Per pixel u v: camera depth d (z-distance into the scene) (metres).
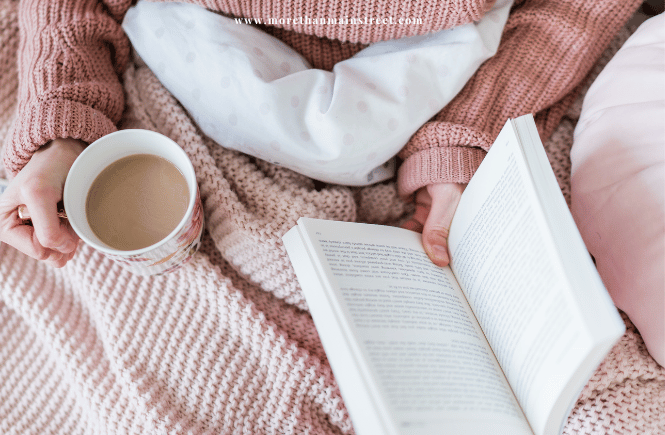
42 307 0.59
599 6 0.57
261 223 0.55
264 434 0.53
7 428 0.59
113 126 0.55
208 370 0.54
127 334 0.55
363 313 0.43
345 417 0.54
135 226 0.46
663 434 0.48
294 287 0.56
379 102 0.54
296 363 0.54
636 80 0.51
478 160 0.56
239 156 0.60
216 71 0.54
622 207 0.48
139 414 0.52
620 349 0.51
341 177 0.59
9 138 0.51
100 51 0.60
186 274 0.56
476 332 0.49
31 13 0.58
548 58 0.59
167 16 0.56
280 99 0.53
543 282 0.39
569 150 0.64
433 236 0.54
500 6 0.58
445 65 0.54
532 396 0.42
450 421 0.40
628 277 0.47
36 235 0.45
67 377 0.59
